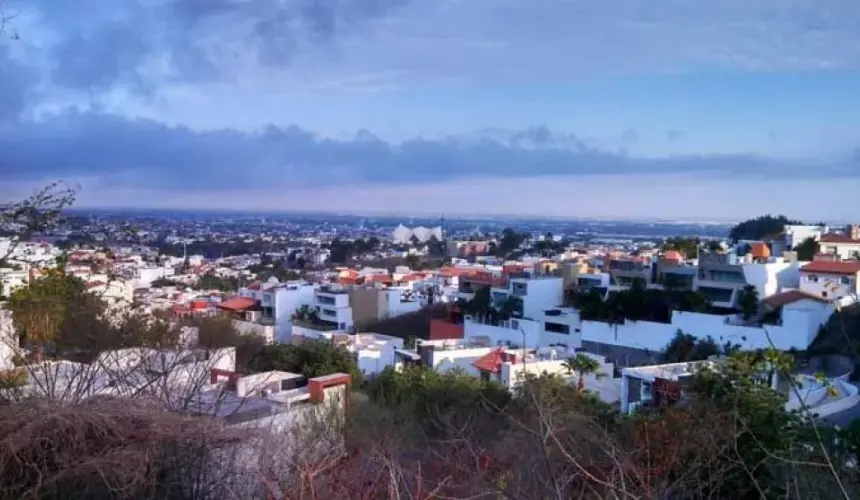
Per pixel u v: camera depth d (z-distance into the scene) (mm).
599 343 36125
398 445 7242
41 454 4918
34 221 7344
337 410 10812
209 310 42094
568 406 10422
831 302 31188
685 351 31188
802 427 7219
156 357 8227
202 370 8750
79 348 8484
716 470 6246
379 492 4785
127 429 5207
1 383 6535
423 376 18859
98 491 4988
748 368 8664
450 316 45312
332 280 63000
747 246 53562
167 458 5344
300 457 5746
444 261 96688
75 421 5020
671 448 6559
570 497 4945
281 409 9695
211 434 5477
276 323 50031
